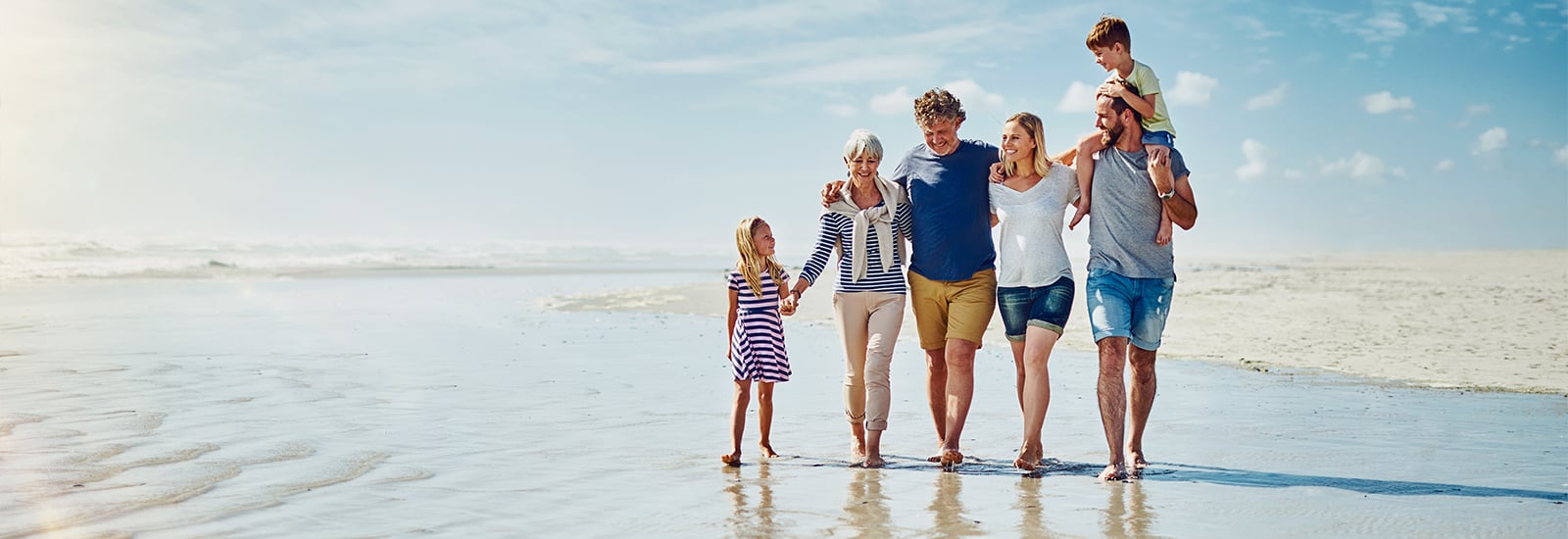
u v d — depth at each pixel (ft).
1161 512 14.42
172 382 26.17
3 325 41.78
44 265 96.12
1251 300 58.44
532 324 45.52
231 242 178.70
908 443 19.88
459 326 44.06
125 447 18.08
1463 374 29.14
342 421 21.15
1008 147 17.61
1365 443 19.44
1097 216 17.60
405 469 16.84
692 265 144.97
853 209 18.61
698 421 21.85
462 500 14.88
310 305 56.39
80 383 25.72
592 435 20.20
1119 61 17.58
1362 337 39.04
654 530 13.41
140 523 13.29
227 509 14.12
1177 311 51.37
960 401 17.80
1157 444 19.49
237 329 41.19
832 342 38.73
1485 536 13.15
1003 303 17.98
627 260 167.22
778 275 18.54
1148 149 17.20
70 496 14.60
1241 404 24.25
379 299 62.34
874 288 18.22
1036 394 17.33
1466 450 18.75
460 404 23.66
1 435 18.88
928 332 18.80
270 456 17.67
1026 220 17.79
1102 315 17.13
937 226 18.12
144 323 43.39
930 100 18.16
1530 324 42.88
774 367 18.13
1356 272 100.42
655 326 45.14
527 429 20.67
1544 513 14.25
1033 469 17.28
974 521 13.88
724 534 13.24
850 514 14.32
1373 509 14.53
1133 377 17.83
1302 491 15.61
